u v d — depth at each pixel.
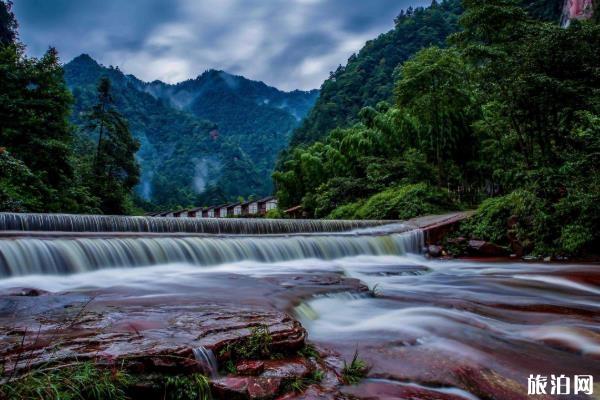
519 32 15.73
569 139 14.45
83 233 8.20
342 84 118.12
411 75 22.64
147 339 3.22
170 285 6.19
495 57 15.73
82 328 3.52
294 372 3.24
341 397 3.04
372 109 37.53
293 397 2.96
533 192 13.52
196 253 9.04
